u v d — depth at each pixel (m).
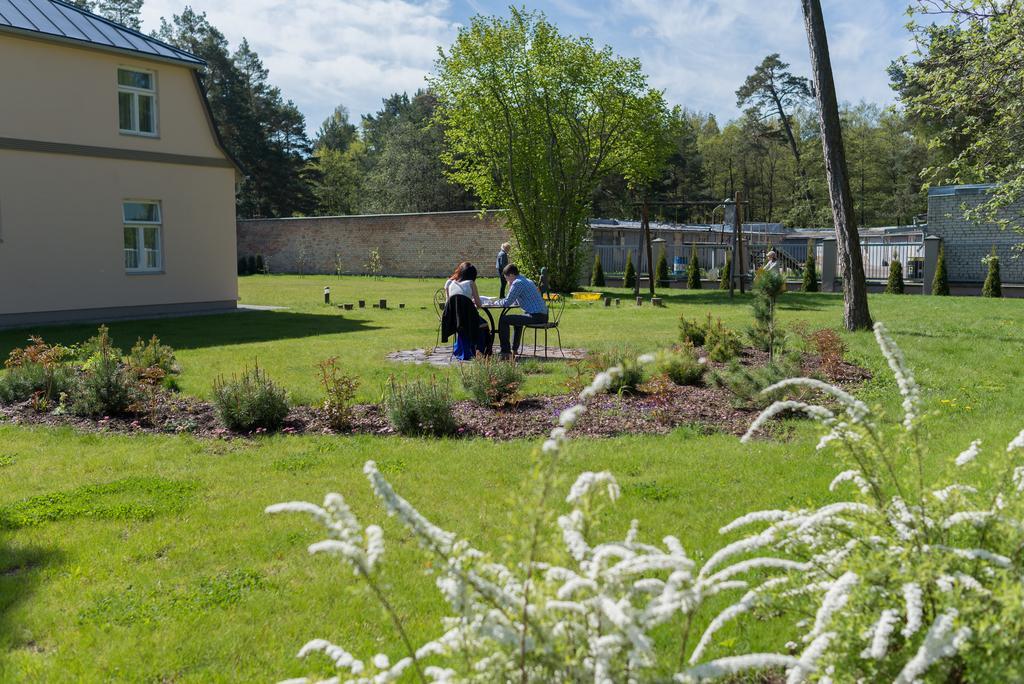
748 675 2.89
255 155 58.38
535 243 27.98
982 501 2.74
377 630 3.51
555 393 8.67
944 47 13.59
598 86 26.88
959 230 28.12
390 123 76.19
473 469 6.02
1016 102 12.94
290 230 43.16
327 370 10.27
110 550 4.48
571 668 1.92
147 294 18.28
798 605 2.57
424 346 12.81
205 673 3.21
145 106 18.14
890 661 2.19
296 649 3.37
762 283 9.99
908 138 59.31
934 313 17.42
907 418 2.69
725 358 10.83
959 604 2.13
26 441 7.10
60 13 17.00
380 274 39.88
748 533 4.45
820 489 5.27
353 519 2.00
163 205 18.52
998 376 9.27
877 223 61.44
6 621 3.64
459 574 1.94
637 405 8.09
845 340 12.52
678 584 1.92
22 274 16.00
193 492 5.52
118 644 3.43
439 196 57.31
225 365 10.87
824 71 13.57
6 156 15.63
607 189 56.97
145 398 8.24
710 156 71.44
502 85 26.62
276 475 5.93
